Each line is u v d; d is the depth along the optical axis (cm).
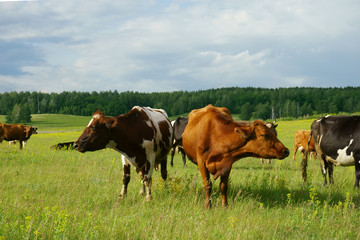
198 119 740
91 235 450
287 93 17200
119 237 477
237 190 814
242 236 491
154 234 461
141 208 662
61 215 483
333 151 925
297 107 15400
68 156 1652
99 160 1501
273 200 757
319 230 550
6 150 1917
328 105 15625
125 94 19562
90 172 1073
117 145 761
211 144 689
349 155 885
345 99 16225
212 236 485
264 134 642
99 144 743
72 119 13712
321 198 779
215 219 580
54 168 1152
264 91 18262
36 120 13338
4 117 15975
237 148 666
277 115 15688
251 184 874
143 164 784
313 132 1023
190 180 872
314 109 16500
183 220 543
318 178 1107
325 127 952
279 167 1307
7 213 520
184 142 779
